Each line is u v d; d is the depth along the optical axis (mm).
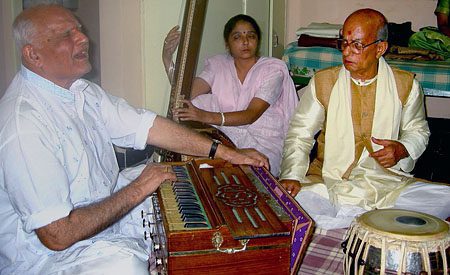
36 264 1612
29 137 1491
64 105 1675
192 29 2570
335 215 2088
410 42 3705
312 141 2297
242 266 1371
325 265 1746
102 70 3188
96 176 1737
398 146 2043
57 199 1487
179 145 1980
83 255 1549
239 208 1477
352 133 2182
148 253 1808
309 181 2223
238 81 3057
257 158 1979
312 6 4492
